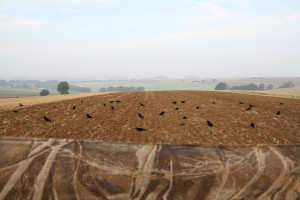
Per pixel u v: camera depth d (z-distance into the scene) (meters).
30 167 2.24
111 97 34.56
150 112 17.81
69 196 2.17
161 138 9.54
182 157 2.25
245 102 27.19
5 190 2.18
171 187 2.16
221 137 9.85
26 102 28.78
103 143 2.32
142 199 2.15
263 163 2.20
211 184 2.17
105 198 2.15
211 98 33.69
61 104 23.53
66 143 2.33
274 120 14.43
